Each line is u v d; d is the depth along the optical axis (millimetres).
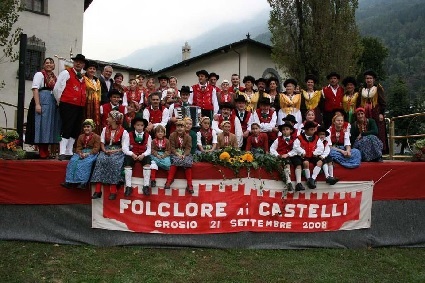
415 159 7238
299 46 15633
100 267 5102
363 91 7895
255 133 7273
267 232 6215
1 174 5863
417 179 6637
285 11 15711
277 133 7617
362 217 6461
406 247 6488
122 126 6680
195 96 8539
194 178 6094
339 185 6422
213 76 9000
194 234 6051
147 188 5848
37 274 4789
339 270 5402
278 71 21125
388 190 6574
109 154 5895
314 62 15352
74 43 20141
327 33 15227
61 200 5910
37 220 5898
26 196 5879
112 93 7172
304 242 6258
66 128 6492
